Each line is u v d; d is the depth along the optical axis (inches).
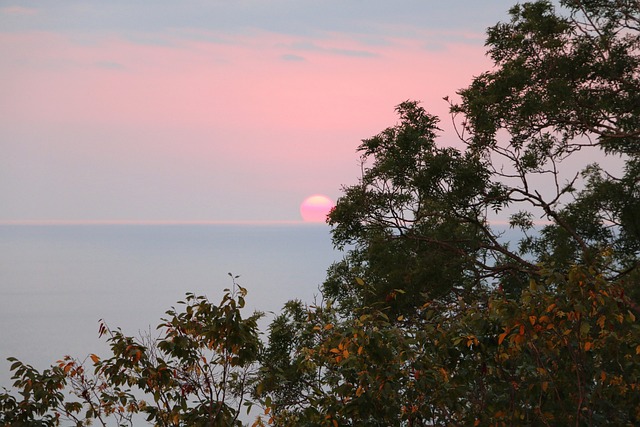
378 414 560.7
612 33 1721.2
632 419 567.8
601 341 561.0
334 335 579.2
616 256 1608.0
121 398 583.5
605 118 1720.0
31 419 576.1
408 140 1680.6
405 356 554.6
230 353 588.7
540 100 1608.0
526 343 559.5
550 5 1692.9
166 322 584.7
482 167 1705.2
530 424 574.2
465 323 580.1
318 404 576.1
